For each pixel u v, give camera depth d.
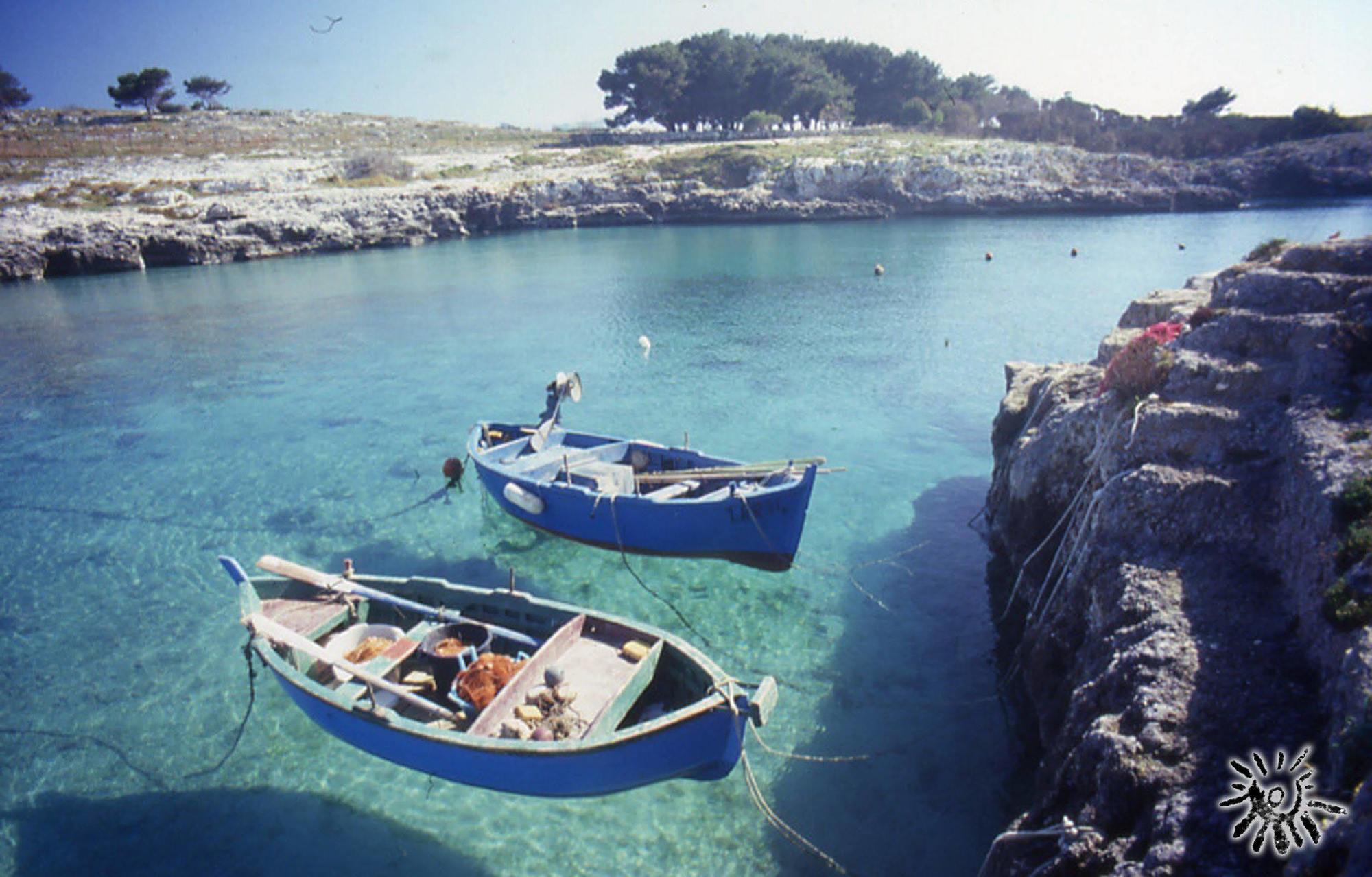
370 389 30.75
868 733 11.97
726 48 113.50
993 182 89.88
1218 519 10.05
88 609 16.12
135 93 117.88
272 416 27.89
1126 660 8.52
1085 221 80.56
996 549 16.55
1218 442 10.83
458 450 24.38
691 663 10.29
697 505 15.14
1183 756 7.16
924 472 21.55
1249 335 12.05
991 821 10.27
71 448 25.20
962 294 45.31
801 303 44.38
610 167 94.50
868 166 89.81
